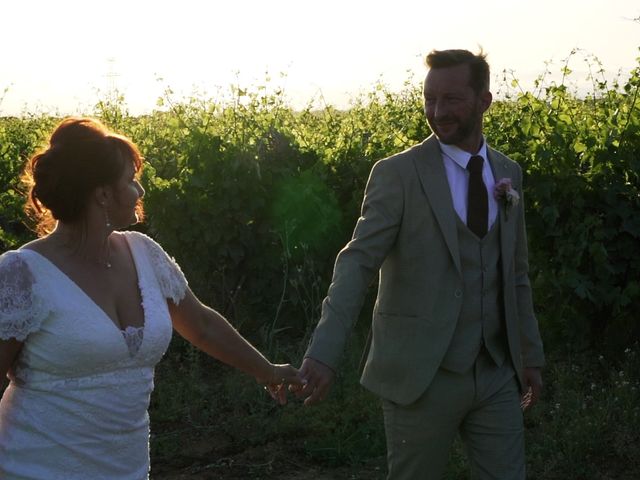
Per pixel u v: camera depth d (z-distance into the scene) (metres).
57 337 2.75
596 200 7.25
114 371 2.83
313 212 8.14
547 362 7.14
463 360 3.78
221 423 6.41
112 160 2.85
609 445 5.94
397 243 3.84
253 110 9.12
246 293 8.38
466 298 3.80
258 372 3.40
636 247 7.25
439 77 3.84
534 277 7.39
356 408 6.51
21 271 2.75
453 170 3.88
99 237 2.88
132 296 2.95
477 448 3.92
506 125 7.90
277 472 5.73
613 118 7.41
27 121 12.92
